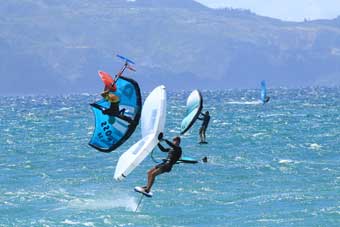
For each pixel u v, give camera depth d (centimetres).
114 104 7762
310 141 17050
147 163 13375
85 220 8312
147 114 8338
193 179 11106
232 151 15100
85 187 10638
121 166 8119
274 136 18638
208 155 14350
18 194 10050
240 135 19100
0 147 17212
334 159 13412
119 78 7812
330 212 8438
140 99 7800
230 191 9981
